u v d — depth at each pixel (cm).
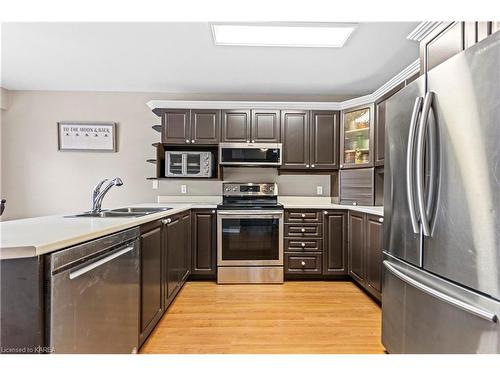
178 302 259
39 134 385
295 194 382
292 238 324
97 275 115
